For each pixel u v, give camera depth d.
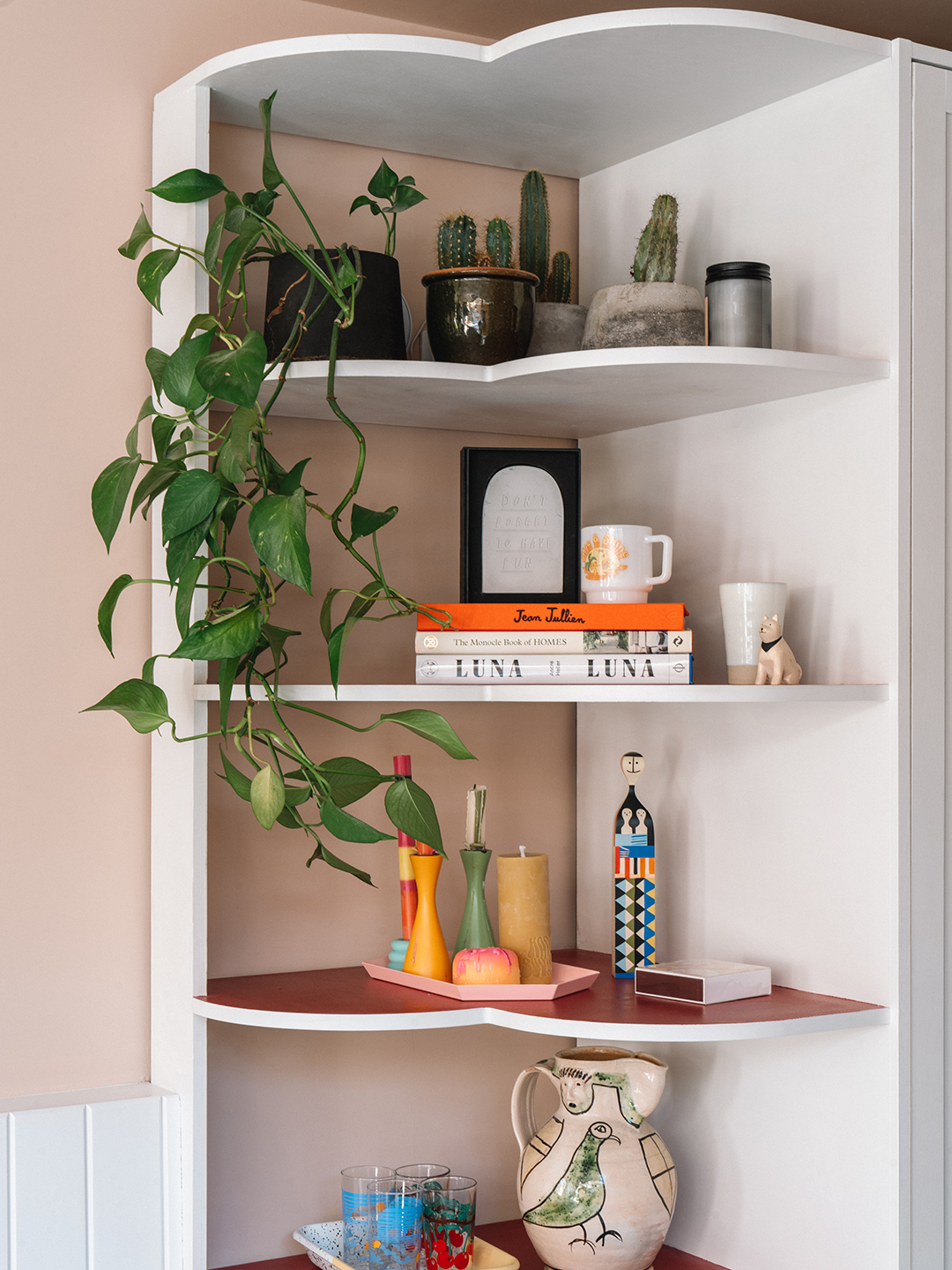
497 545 1.61
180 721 1.54
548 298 1.72
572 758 2.00
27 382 1.59
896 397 1.49
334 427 1.80
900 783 1.47
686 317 1.53
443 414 1.74
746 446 1.69
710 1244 1.69
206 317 1.44
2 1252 1.45
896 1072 1.46
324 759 1.78
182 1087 1.54
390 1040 1.81
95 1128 1.50
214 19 1.72
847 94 1.55
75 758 1.61
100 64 1.64
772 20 1.42
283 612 1.75
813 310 1.60
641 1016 1.46
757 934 1.65
